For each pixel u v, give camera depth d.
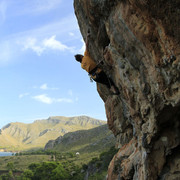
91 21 7.08
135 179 7.74
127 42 5.58
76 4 8.14
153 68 5.11
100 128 170.75
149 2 4.31
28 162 107.62
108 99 11.72
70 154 107.44
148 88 5.55
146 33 4.78
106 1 5.63
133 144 9.66
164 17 4.26
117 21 5.60
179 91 4.70
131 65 5.97
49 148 185.00
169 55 4.51
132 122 9.16
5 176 77.94
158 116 5.61
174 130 5.95
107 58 6.99
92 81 7.95
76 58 8.16
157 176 6.25
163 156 6.17
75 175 60.00
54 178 59.00
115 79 7.46
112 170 10.00
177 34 4.19
